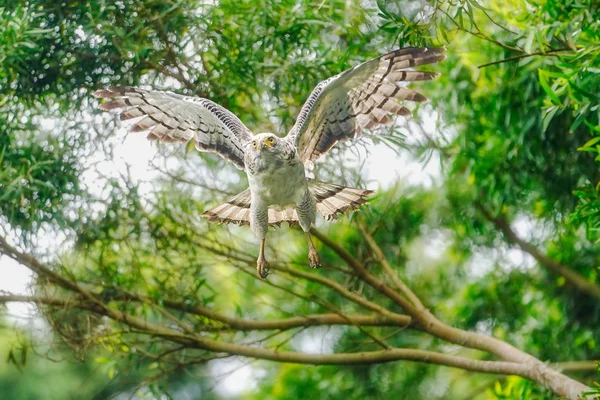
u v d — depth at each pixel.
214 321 14.94
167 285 14.66
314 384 17.22
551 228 16.45
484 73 14.48
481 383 17.78
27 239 14.16
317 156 11.24
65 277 14.65
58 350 14.70
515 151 14.72
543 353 16.53
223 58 14.34
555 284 16.91
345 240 16.41
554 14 11.52
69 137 14.48
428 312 14.91
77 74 14.52
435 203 16.81
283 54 14.12
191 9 14.22
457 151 16.02
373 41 14.51
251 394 18.17
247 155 10.79
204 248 14.53
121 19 14.30
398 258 16.69
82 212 14.30
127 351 14.43
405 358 14.41
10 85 14.52
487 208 16.55
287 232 16.86
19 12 13.62
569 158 14.80
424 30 11.76
